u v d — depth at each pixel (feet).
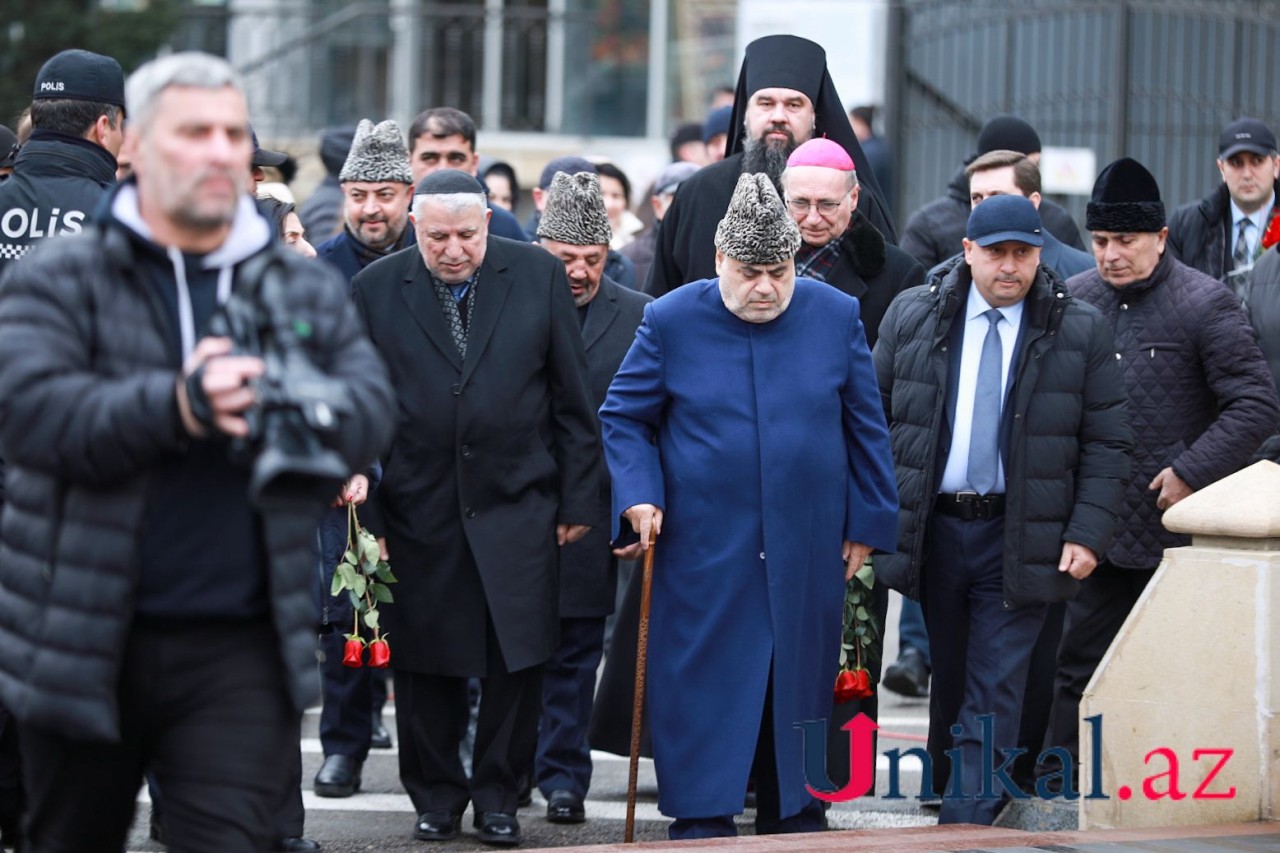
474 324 39.86
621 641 43.04
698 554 36.35
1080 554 38.91
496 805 39.99
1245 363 43.24
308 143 113.29
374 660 38.91
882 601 41.27
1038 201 50.96
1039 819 39.58
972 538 39.50
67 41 107.34
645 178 103.86
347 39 114.62
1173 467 43.19
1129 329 44.21
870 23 108.47
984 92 94.22
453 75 115.96
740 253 35.86
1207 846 33.91
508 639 39.17
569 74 117.50
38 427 21.25
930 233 56.54
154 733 22.70
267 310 21.12
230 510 22.17
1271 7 92.02
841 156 43.34
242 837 22.00
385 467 39.91
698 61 118.73
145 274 22.15
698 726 36.06
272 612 22.12
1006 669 39.19
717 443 36.27
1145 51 95.25
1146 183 43.86
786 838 35.06
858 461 37.17
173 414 20.89
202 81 21.65
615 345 45.93
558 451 40.60
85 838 23.45
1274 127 92.53
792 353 36.68
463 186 39.27
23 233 32.78
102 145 33.73
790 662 36.19
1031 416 39.19
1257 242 53.11
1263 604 35.83
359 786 45.73
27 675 21.76
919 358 40.14
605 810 44.29
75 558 21.67
